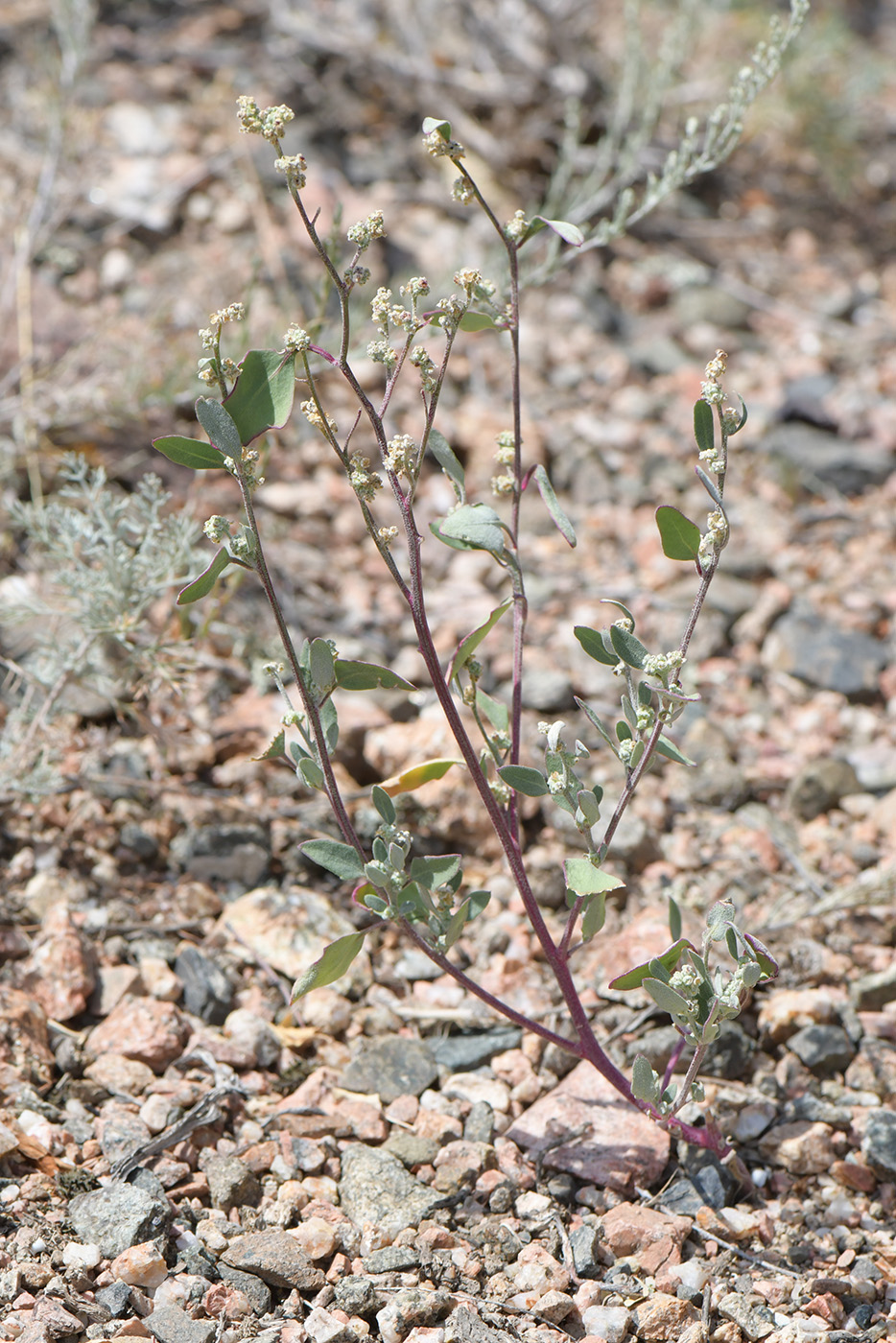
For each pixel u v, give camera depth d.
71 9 4.28
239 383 1.68
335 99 5.34
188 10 5.66
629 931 2.59
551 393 4.45
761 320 5.12
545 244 4.84
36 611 2.68
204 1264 1.89
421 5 5.88
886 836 3.01
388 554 1.78
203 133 4.97
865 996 2.55
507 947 2.62
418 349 1.71
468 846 2.83
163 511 3.38
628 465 4.24
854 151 5.85
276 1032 2.36
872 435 4.53
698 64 6.04
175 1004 2.42
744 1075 2.38
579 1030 2.06
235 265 4.42
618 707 3.29
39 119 4.51
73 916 2.49
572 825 2.84
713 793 3.08
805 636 3.58
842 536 4.07
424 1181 2.12
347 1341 1.79
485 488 3.97
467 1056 2.36
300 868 2.76
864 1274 2.01
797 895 2.83
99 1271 1.86
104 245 4.39
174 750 2.88
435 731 2.88
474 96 5.40
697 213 5.60
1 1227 1.90
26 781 2.54
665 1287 1.95
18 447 3.36
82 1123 2.13
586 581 3.75
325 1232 1.96
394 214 4.87
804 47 5.64
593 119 5.37
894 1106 2.34
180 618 2.70
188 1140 2.11
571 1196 2.12
